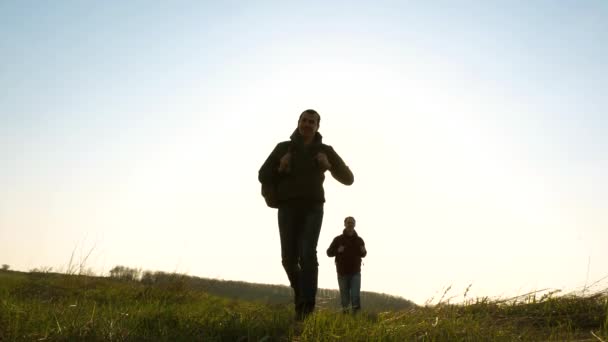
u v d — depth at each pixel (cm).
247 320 425
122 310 484
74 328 365
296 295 546
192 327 403
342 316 450
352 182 574
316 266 523
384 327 396
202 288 810
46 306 490
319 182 544
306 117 546
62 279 766
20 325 371
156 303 591
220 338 381
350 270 904
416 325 413
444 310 495
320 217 539
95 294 713
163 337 364
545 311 507
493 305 535
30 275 782
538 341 386
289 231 541
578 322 473
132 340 352
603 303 501
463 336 385
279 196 545
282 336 393
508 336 394
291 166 544
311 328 398
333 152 560
